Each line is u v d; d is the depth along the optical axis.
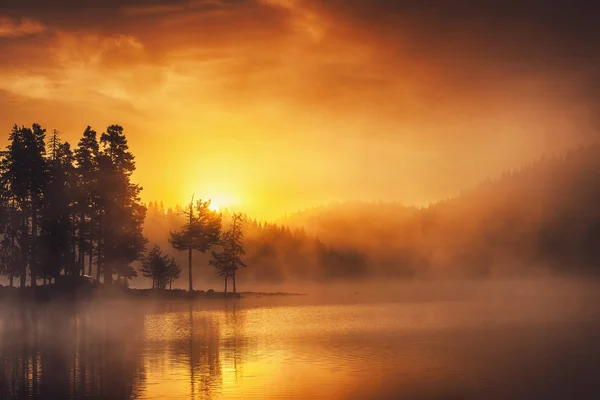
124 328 55.84
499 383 30.88
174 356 39.56
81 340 47.59
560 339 46.53
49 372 34.47
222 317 67.44
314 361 37.28
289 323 60.56
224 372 34.00
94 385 31.02
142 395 28.88
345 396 28.39
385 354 39.78
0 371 34.91
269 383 31.11
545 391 29.20
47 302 78.31
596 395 28.48
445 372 33.53
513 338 47.34
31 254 81.56
